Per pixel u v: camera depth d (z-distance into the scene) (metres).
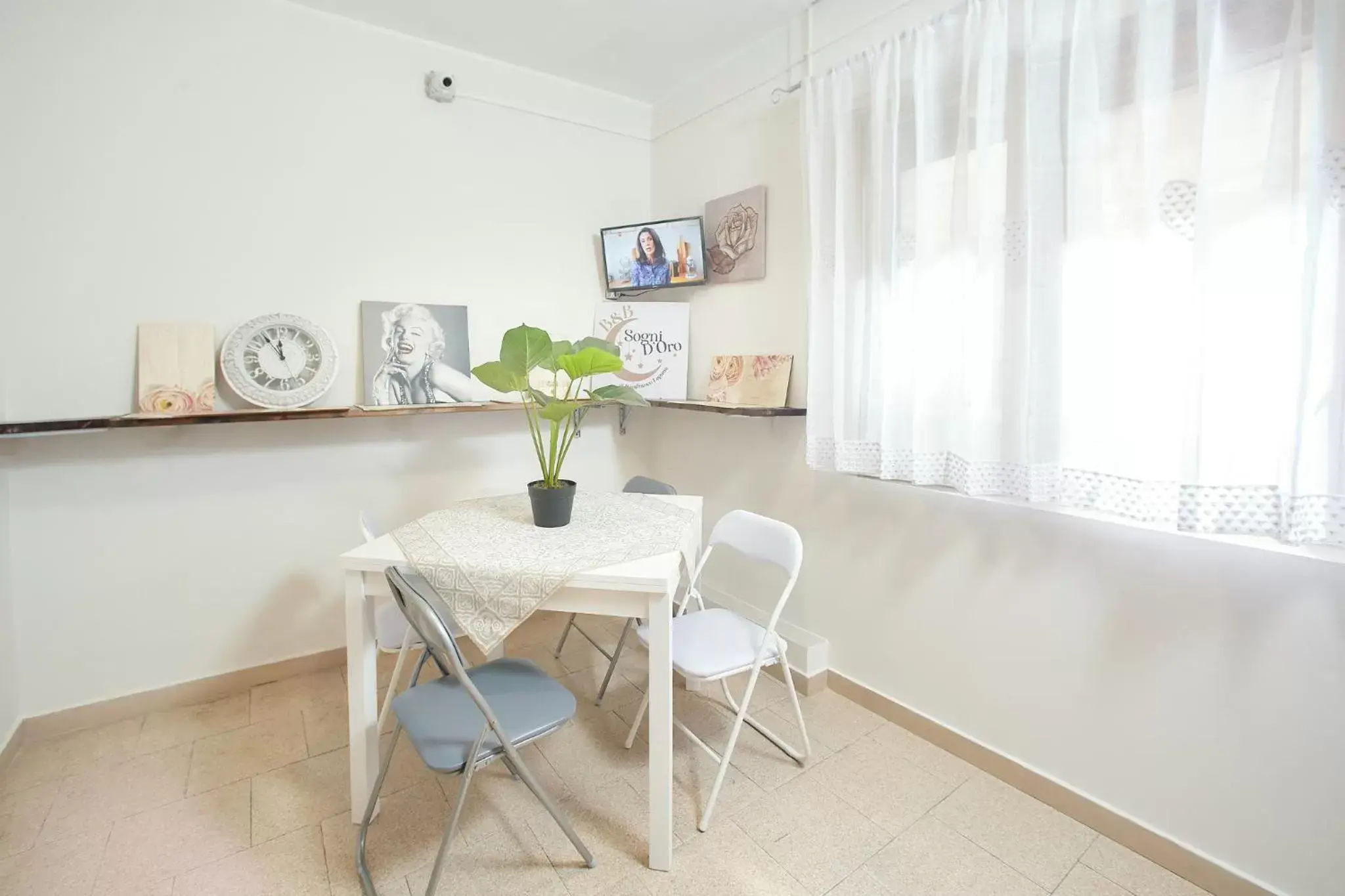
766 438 2.67
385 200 2.55
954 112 1.84
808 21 2.34
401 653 1.87
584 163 3.04
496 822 1.72
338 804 1.79
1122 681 1.63
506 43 2.62
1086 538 1.68
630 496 2.38
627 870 1.56
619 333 3.10
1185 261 1.40
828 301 2.20
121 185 2.08
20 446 2.01
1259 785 1.42
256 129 2.29
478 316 2.80
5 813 1.73
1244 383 1.31
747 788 1.87
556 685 1.64
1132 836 1.63
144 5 2.09
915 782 1.90
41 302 2.00
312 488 2.50
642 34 2.54
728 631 1.93
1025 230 1.68
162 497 2.24
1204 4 1.32
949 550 2.01
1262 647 1.40
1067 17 1.55
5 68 1.91
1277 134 1.25
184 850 1.61
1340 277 1.22
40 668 2.08
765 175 2.60
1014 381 1.73
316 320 2.44
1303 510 1.26
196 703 2.32
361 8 2.36
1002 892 1.50
